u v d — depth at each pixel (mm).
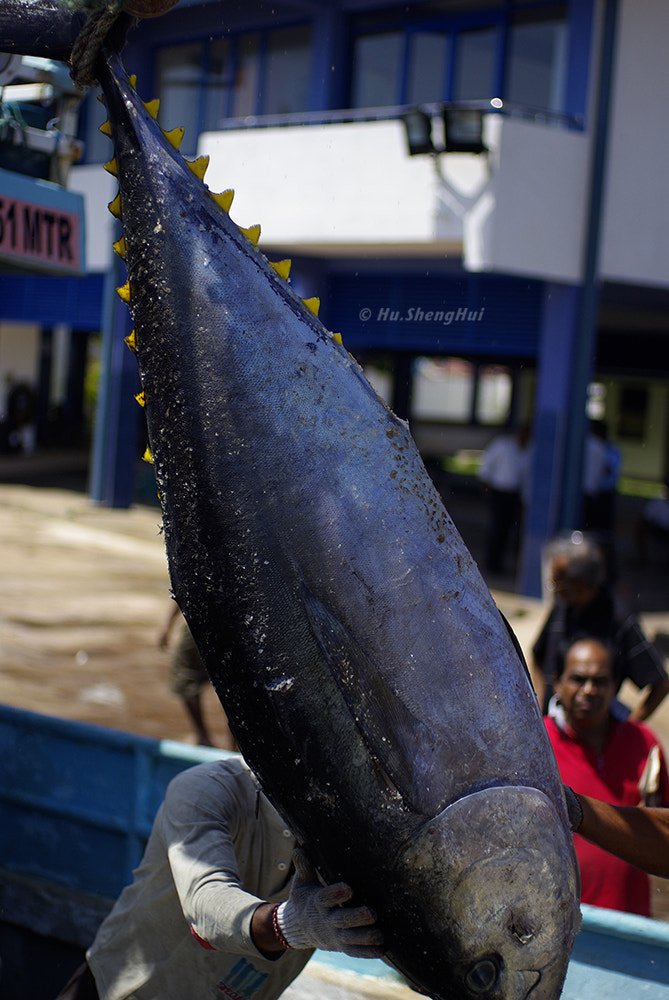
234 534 1552
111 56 1635
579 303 10555
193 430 1585
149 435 1655
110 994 2199
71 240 3594
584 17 10281
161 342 1615
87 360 24656
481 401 35156
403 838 1468
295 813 1563
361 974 2869
